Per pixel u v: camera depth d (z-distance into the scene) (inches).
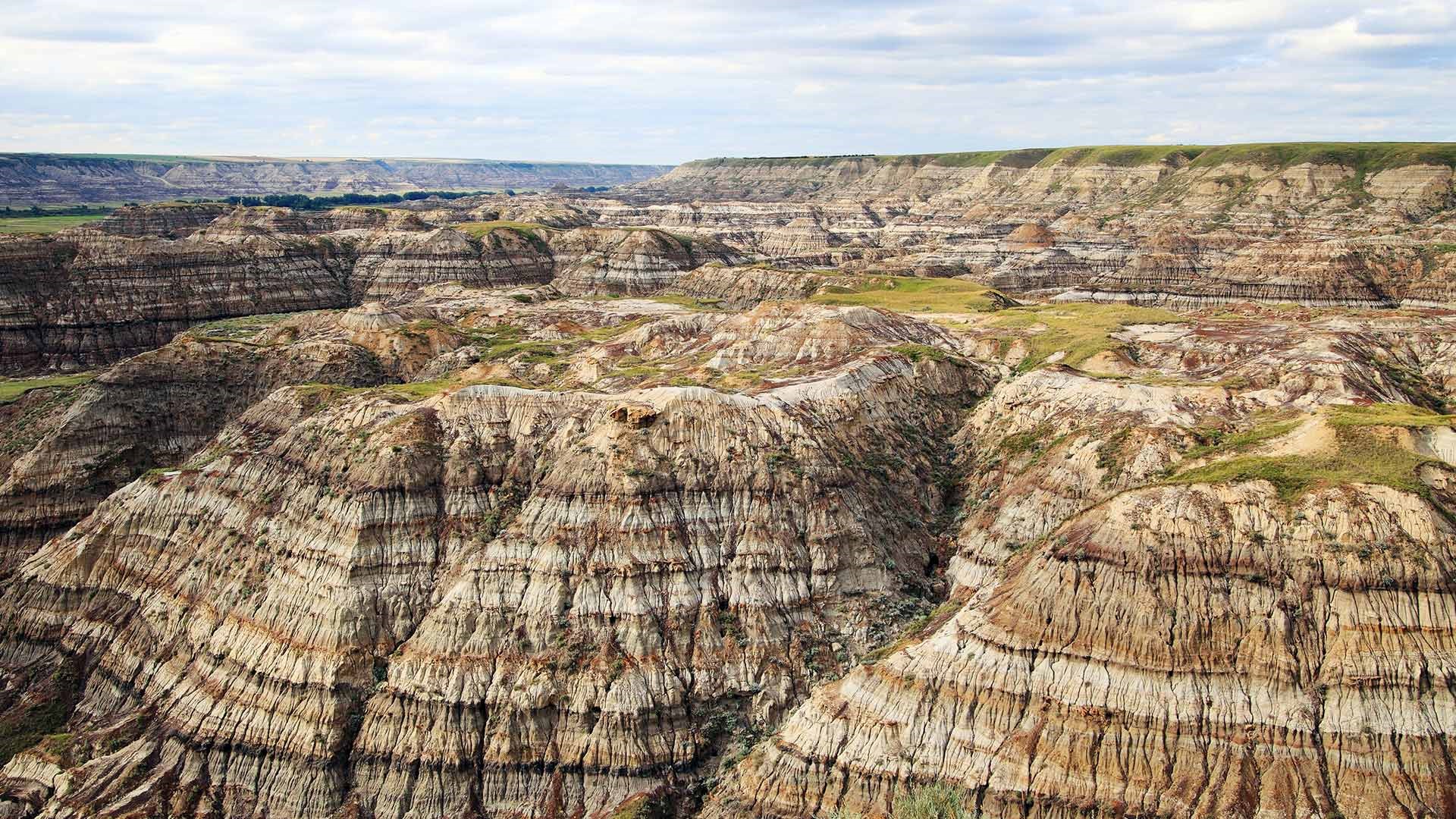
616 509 3161.9
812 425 3590.1
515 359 5457.7
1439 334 4800.7
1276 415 3494.1
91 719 3272.6
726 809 2598.4
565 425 3521.2
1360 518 2455.7
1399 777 2199.8
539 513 3191.4
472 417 3563.0
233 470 3654.0
